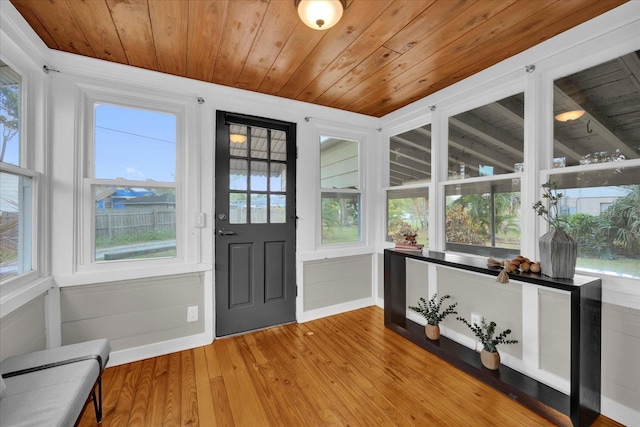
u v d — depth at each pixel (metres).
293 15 1.52
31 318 1.68
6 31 1.42
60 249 1.91
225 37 1.72
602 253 1.62
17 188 1.61
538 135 1.86
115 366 2.06
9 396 1.09
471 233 2.35
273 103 2.69
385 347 2.37
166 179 2.29
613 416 1.53
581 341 1.43
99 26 1.61
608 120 1.61
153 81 2.18
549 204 1.82
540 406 1.58
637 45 1.48
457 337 2.38
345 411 1.62
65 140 1.93
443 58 1.99
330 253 3.04
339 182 3.15
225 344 2.41
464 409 1.64
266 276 2.73
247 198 2.63
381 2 1.42
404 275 2.74
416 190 2.89
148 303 2.20
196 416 1.57
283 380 1.91
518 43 1.82
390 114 3.12
